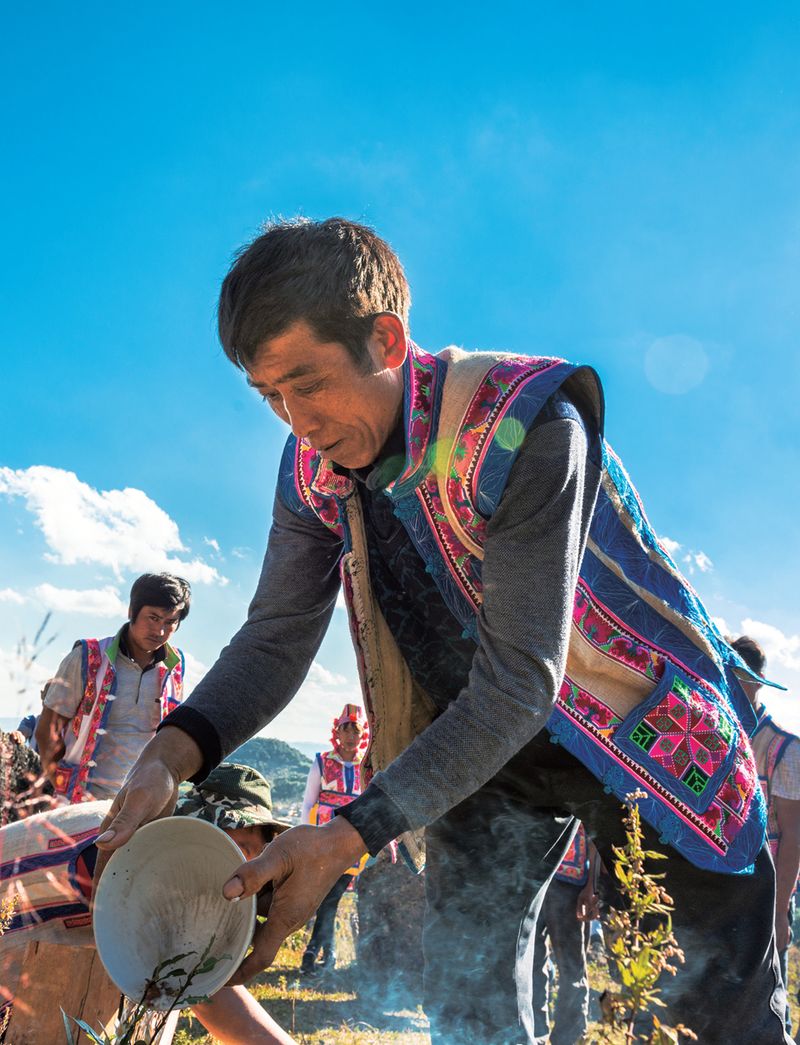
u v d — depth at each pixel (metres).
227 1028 2.13
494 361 1.93
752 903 2.02
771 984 2.06
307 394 1.78
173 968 1.62
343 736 6.53
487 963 2.32
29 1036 1.85
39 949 1.91
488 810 2.30
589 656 2.02
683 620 2.09
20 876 2.04
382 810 1.59
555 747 2.07
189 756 1.96
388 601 2.20
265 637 2.23
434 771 1.62
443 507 1.92
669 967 1.53
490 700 1.66
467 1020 2.30
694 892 2.01
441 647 2.17
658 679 2.03
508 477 1.80
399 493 1.97
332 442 1.88
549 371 1.87
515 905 2.34
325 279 1.70
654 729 2.01
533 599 1.71
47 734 4.44
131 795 1.80
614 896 2.47
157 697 4.67
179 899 1.69
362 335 1.76
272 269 1.69
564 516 1.76
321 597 2.31
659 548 2.17
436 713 2.31
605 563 2.07
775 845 4.35
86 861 2.04
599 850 2.19
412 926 5.97
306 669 2.26
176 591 4.68
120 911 1.64
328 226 1.78
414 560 2.11
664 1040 1.49
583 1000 4.20
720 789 2.01
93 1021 1.88
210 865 1.67
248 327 1.70
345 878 6.01
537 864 2.35
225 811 2.30
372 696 2.18
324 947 6.00
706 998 2.03
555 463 1.78
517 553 1.75
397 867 6.07
